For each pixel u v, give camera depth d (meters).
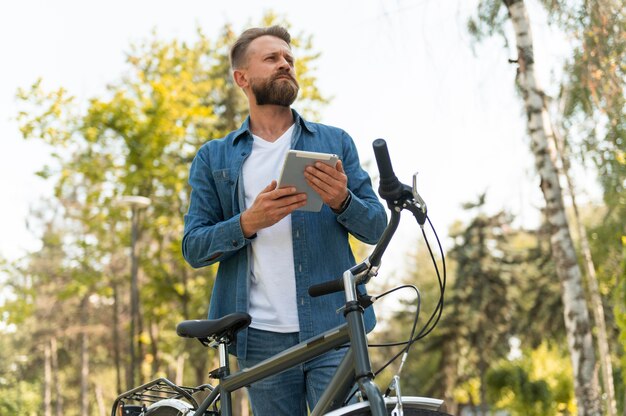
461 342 36.97
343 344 2.64
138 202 19.94
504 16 10.54
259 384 3.14
